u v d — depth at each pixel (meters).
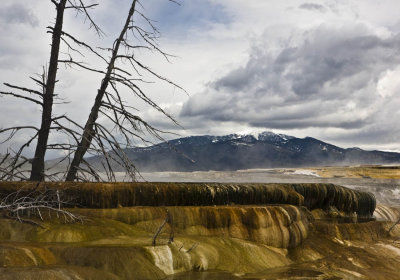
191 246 6.85
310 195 11.45
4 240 6.39
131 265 5.82
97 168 10.97
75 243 6.40
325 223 10.28
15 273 4.87
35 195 7.92
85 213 7.55
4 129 9.98
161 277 5.96
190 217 7.93
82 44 11.03
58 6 11.02
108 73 11.33
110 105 11.23
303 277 6.86
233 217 8.20
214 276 6.32
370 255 9.07
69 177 11.02
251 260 7.33
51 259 5.62
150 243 6.52
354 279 7.32
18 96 10.31
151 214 7.71
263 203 9.96
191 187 8.90
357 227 10.41
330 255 8.80
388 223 11.36
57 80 11.14
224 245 7.39
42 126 10.73
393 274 8.07
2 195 7.82
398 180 30.36
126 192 8.38
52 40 11.09
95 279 5.36
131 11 11.53
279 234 8.48
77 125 10.41
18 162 10.70
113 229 7.11
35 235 6.59
